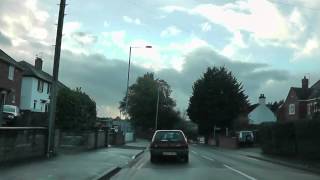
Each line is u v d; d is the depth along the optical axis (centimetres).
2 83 5281
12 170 1723
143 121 12538
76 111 4228
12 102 5581
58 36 2558
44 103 7269
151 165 2598
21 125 4219
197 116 9056
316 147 3012
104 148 4081
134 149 4297
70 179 1614
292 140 3500
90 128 4241
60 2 2562
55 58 2555
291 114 8519
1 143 1866
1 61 5241
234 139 6262
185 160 2948
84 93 4466
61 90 4322
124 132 6088
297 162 3069
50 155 2517
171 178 1902
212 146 7338
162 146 2903
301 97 8288
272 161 3225
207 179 1873
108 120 9088
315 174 2295
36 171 1756
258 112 10681
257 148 5944
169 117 12544
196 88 9075
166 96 12812
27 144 2214
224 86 8881
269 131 4106
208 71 9119
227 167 2519
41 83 7125
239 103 8962
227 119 8875
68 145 3322
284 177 2052
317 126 2997
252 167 2614
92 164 2241
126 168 2366
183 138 2936
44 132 2483
